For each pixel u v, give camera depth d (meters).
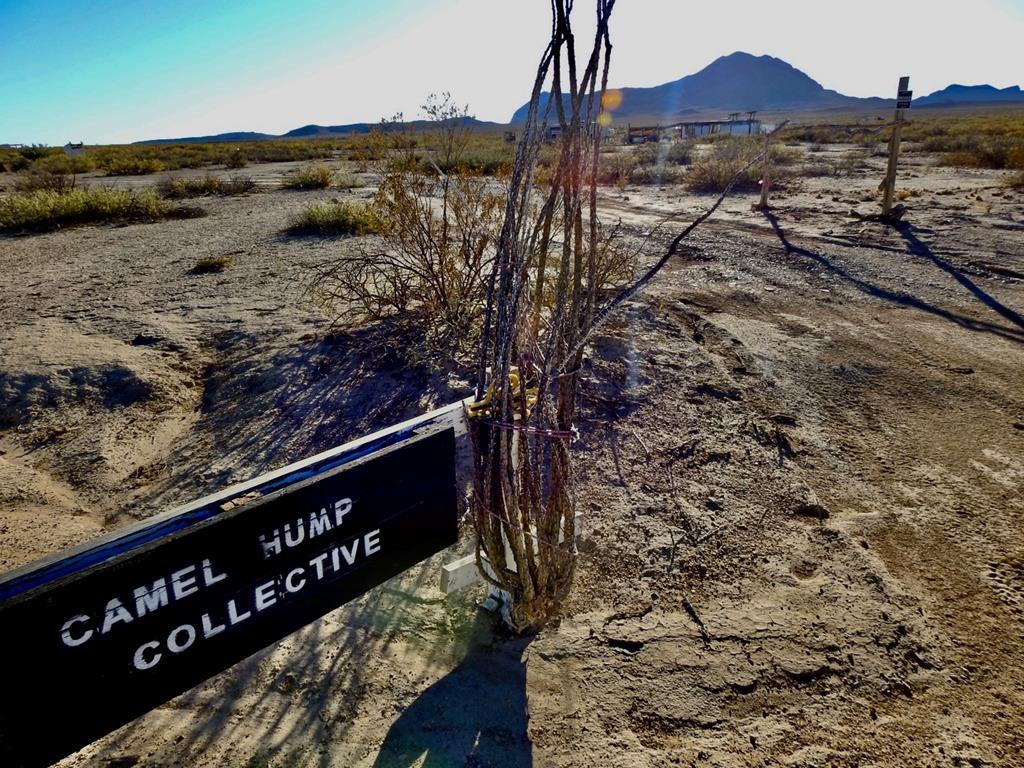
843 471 3.75
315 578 1.98
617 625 2.62
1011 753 2.12
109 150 56.50
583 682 2.35
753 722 2.22
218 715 2.23
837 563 2.99
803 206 13.19
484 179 6.71
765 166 12.85
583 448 3.88
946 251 8.88
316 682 2.35
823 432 4.18
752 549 3.08
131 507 3.56
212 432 4.30
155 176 27.67
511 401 2.27
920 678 2.39
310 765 2.05
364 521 2.06
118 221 13.87
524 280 2.16
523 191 1.97
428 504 2.25
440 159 6.30
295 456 3.94
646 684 2.35
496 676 2.37
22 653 1.42
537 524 2.31
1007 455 3.91
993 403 4.57
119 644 1.59
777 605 2.73
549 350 2.10
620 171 19.66
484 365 2.21
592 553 3.03
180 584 1.67
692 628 2.61
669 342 5.45
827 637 2.57
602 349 5.14
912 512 3.38
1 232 12.97
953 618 2.68
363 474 2.00
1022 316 6.31
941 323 6.17
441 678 2.37
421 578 2.88
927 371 5.09
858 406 4.53
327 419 4.30
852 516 3.34
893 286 7.37
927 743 2.15
